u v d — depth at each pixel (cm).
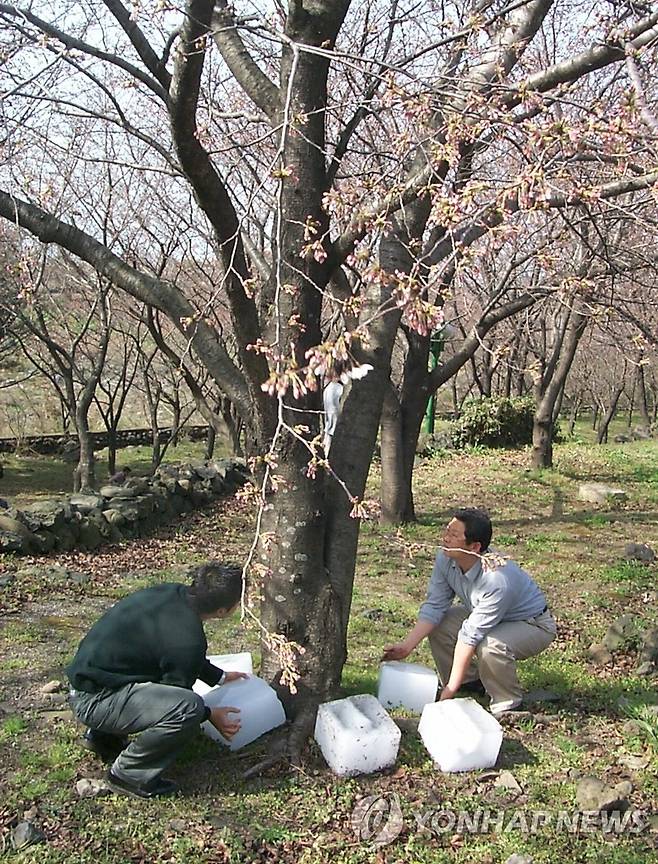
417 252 420
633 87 302
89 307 1514
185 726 349
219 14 452
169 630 362
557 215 437
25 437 2312
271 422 413
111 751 389
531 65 533
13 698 468
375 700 411
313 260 404
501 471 1503
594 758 410
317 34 415
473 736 389
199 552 873
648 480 1451
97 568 778
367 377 441
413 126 444
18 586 692
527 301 934
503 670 445
